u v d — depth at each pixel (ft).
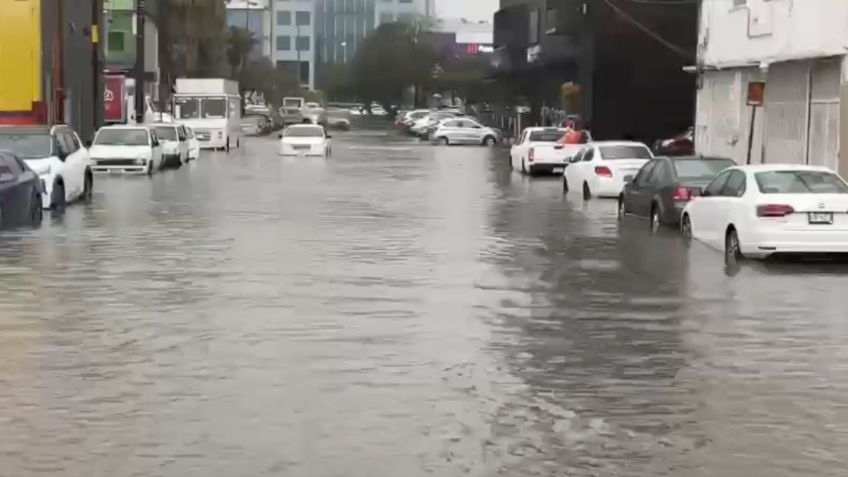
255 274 56.34
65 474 25.31
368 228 79.46
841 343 40.86
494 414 30.68
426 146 252.83
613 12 214.07
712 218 67.36
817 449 27.68
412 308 47.14
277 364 36.45
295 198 105.60
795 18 110.52
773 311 47.24
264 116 334.44
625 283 54.75
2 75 159.02
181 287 52.03
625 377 35.29
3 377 34.55
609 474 25.58
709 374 35.78
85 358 37.19
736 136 128.26
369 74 473.67
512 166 159.74
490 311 46.68
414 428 29.17
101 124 218.59
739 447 27.81
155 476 25.17
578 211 95.35
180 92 222.89
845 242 59.98
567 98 229.45
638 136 215.31
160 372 35.24
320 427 29.19
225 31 369.91
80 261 60.64
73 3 194.18
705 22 136.98
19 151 92.38
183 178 135.74
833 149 104.47
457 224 83.05
